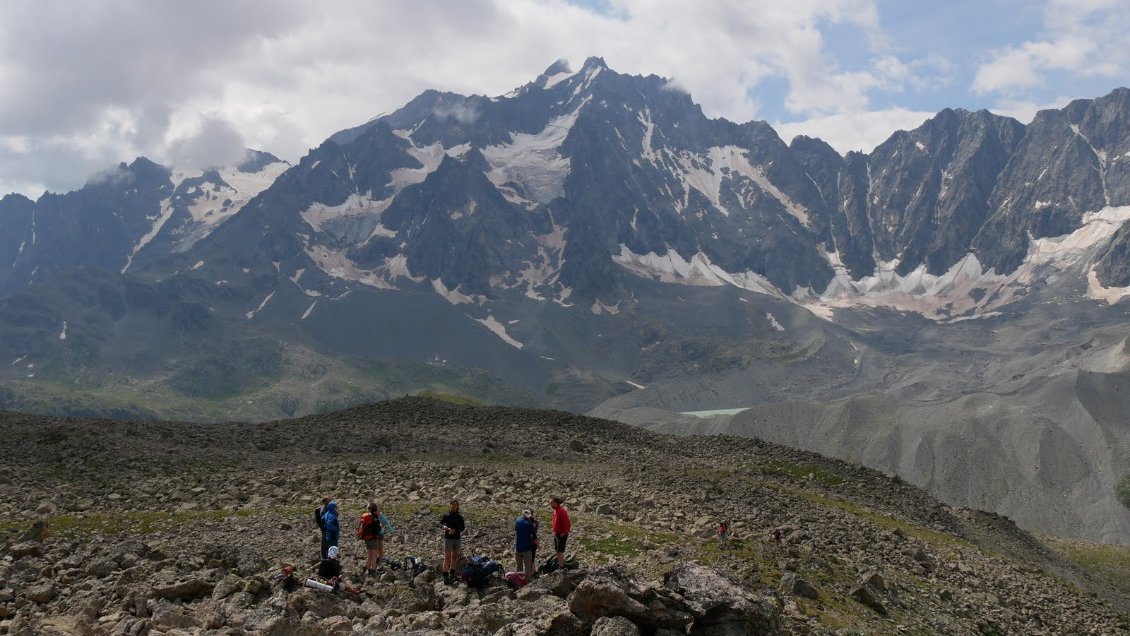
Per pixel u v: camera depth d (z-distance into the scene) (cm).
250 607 2673
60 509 4875
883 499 8312
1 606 2717
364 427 8669
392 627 2506
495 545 4153
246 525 4247
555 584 2791
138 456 6250
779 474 8369
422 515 4603
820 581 4094
